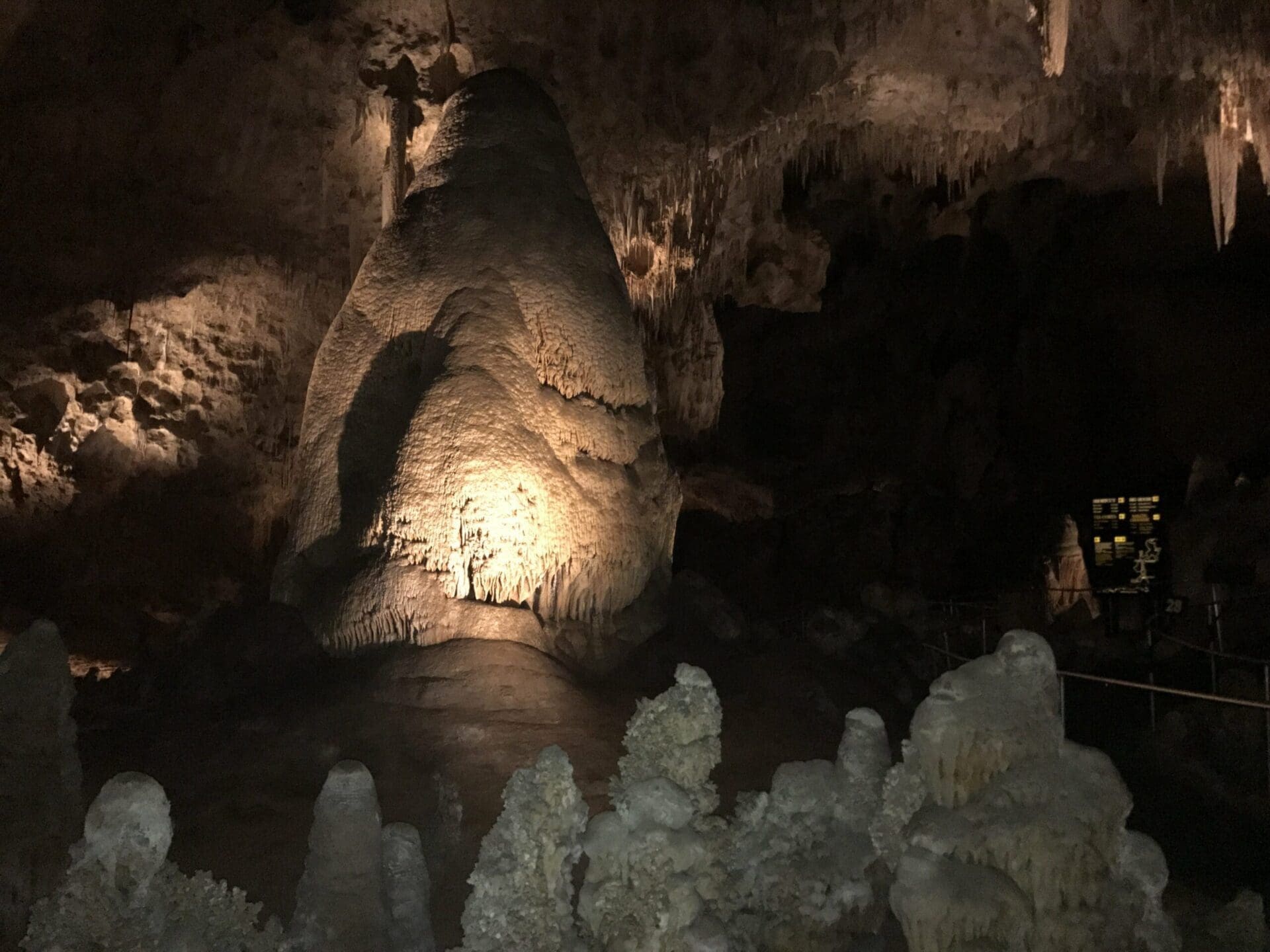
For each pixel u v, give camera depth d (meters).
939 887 2.67
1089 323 23.78
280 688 6.27
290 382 14.62
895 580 20.20
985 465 23.25
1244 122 13.42
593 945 3.00
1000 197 21.58
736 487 22.72
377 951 3.35
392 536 6.57
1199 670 10.26
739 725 6.47
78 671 11.45
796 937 3.21
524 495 6.63
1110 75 13.22
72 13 11.09
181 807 5.04
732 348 24.59
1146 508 19.95
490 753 5.42
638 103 12.72
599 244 7.82
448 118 8.06
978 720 2.85
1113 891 2.74
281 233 13.67
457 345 6.91
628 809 3.06
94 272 13.32
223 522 14.62
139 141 12.48
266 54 11.62
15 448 13.42
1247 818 6.75
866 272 23.72
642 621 7.34
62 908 2.79
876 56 12.62
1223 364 23.08
